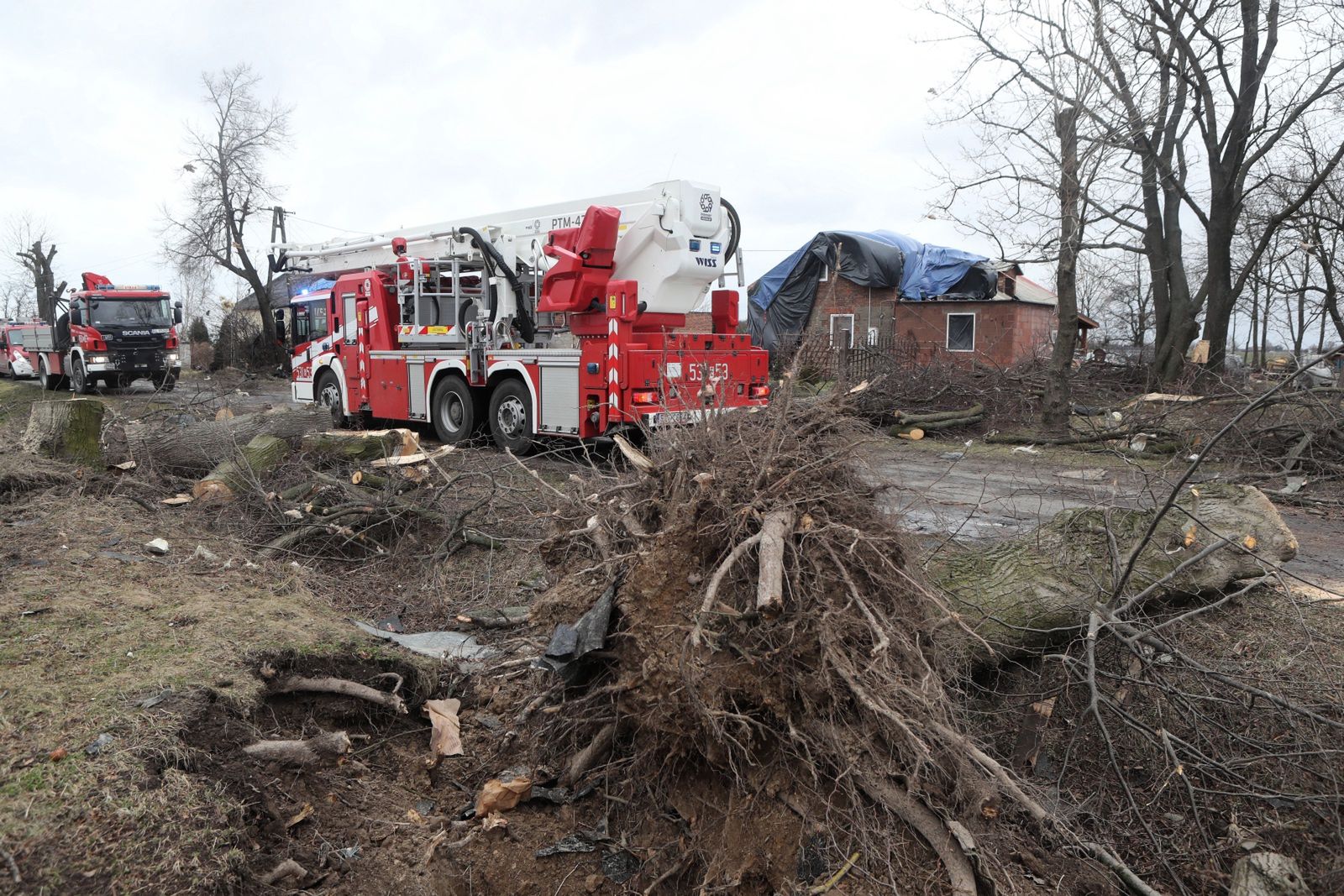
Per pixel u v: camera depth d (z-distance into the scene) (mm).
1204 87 16062
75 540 5516
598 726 3859
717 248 10391
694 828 3393
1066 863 3498
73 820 2617
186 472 8016
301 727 3832
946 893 3076
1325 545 6832
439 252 11945
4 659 3652
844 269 25922
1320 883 3266
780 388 3811
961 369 16438
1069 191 12492
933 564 4895
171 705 3354
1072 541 4781
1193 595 4625
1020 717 4336
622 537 3963
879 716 3148
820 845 3154
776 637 3195
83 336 20234
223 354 31562
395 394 12711
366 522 6949
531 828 3654
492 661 4812
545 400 10484
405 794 3809
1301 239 18766
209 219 30984
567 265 10156
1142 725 3875
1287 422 10039
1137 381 17750
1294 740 3830
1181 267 17406
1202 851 3564
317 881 3035
